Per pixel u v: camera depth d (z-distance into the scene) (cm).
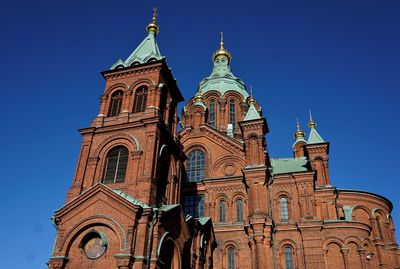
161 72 3572
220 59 6900
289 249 3716
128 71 3622
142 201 2784
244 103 6006
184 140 4650
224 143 4453
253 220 3606
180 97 3978
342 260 3688
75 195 2962
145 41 3991
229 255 3750
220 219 3994
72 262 2559
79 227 2647
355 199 4916
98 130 3297
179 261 2802
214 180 4181
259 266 3400
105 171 3112
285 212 3934
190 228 3167
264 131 4303
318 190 4403
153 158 3002
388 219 4984
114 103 3538
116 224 2572
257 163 3966
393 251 4734
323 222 3866
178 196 3450
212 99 6062
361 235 3812
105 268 2464
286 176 4059
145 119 3173
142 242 2495
